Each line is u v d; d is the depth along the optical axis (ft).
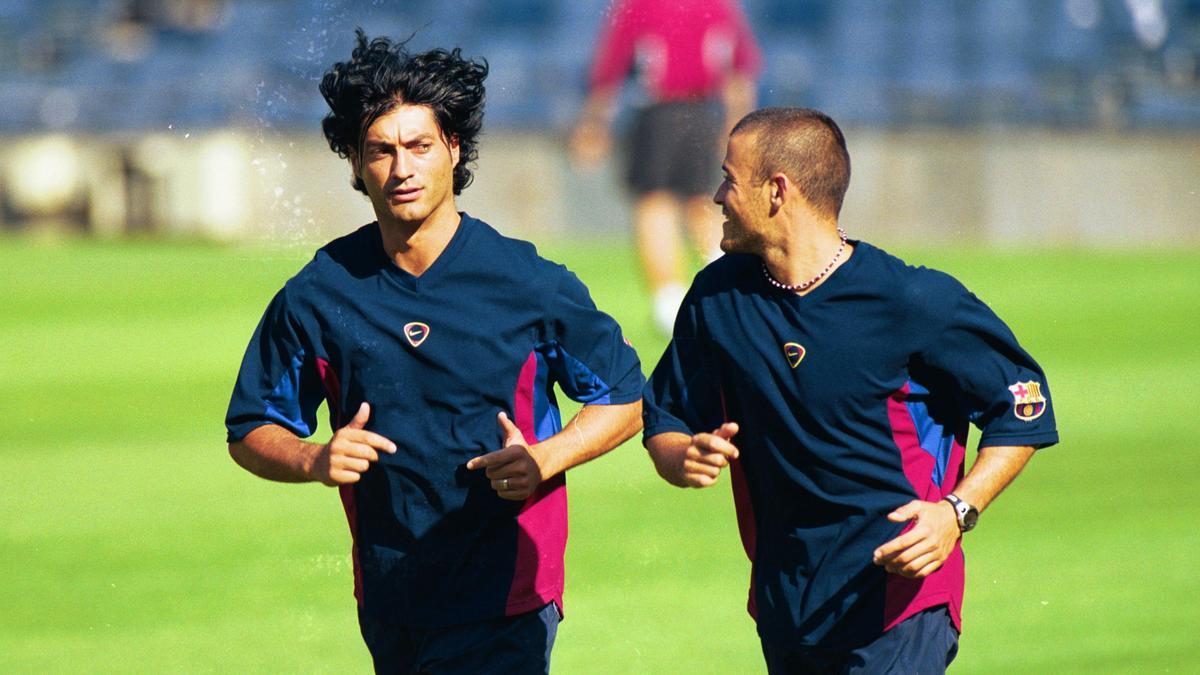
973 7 298.76
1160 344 116.78
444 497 38.04
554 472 37.37
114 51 300.81
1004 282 163.22
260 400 38.52
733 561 61.77
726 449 35.19
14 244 240.32
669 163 117.29
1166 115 258.16
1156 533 65.05
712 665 50.06
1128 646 51.08
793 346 36.52
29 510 71.20
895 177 245.24
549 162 247.50
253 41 295.48
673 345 38.63
